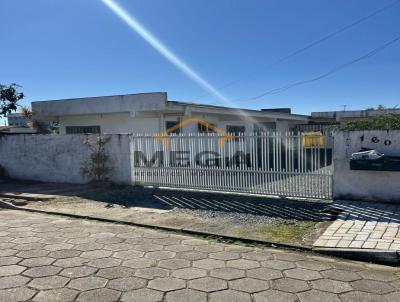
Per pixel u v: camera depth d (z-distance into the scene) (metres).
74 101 15.60
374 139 7.83
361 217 6.85
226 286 4.21
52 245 5.68
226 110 17.31
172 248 5.57
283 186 8.88
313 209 7.75
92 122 16.88
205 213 7.74
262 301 3.84
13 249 5.48
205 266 4.82
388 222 6.46
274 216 7.37
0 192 10.48
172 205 8.55
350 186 8.13
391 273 4.60
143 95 14.09
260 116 20.38
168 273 4.58
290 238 5.95
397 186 7.70
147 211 7.99
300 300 3.85
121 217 7.46
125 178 11.15
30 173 12.90
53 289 4.12
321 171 8.42
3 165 13.47
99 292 4.05
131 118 15.88
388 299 3.86
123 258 5.12
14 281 4.32
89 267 4.77
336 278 4.43
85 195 9.88
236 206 8.27
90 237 6.14
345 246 5.34
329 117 28.36
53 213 7.98
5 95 19.84
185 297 3.94
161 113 15.14
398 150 7.65
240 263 4.93
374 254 5.00
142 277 4.46
